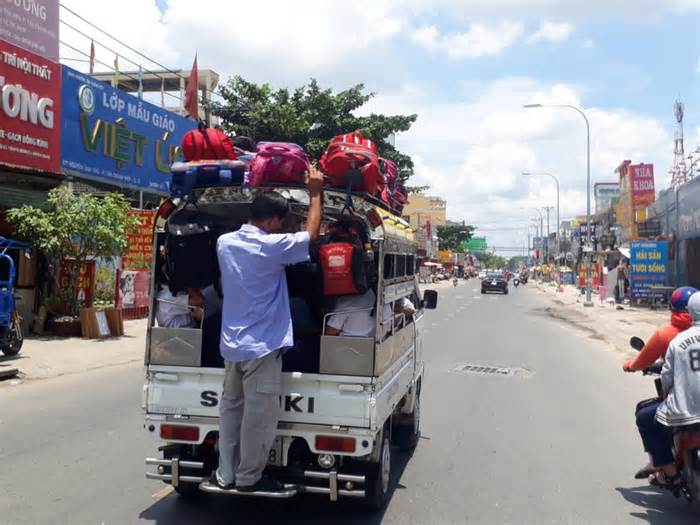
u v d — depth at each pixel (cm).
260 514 491
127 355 1278
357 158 455
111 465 602
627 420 833
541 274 8912
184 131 2333
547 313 2916
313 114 2917
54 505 500
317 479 453
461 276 12181
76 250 1489
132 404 863
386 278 481
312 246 452
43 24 1655
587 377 1167
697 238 2772
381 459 493
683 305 508
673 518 505
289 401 434
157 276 471
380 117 3064
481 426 792
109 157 1928
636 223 3950
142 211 2014
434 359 1364
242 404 422
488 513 509
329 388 430
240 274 406
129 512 489
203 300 471
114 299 1858
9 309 1138
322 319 479
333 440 428
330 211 500
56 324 1463
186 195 471
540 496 550
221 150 476
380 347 439
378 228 453
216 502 514
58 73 1689
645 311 2939
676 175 3022
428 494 549
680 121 3509
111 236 1476
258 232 417
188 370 448
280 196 428
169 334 453
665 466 511
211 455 475
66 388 966
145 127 2111
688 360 468
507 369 1246
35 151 1608
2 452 636
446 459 654
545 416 850
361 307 446
